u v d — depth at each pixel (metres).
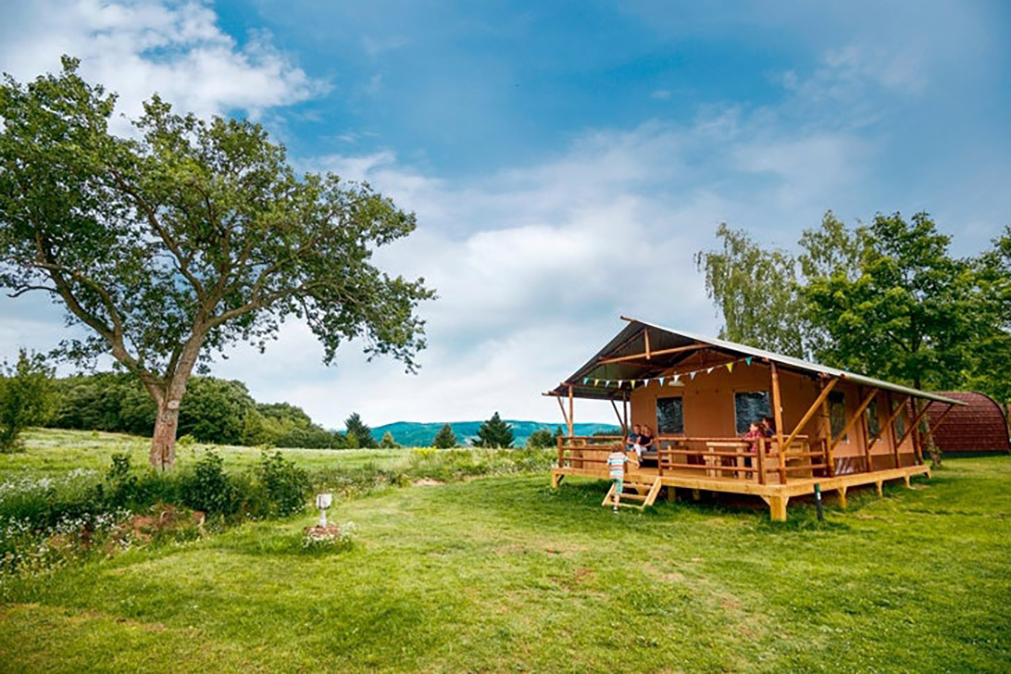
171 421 17.25
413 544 9.37
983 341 20.78
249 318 21.45
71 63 15.69
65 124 15.30
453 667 4.81
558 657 4.98
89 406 51.50
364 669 4.80
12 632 5.54
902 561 7.90
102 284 17.64
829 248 29.81
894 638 5.33
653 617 5.93
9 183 14.99
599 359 15.91
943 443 25.92
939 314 20.28
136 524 10.54
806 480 11.97
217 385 57.34
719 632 5.54
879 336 21.61
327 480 17.55
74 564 8.27
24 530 9.35
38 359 22.45
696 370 14.85
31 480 12.22
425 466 21.67
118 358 16.95
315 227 19.38
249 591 6.82
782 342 30.70
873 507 12.55
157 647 5.20
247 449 33.94
